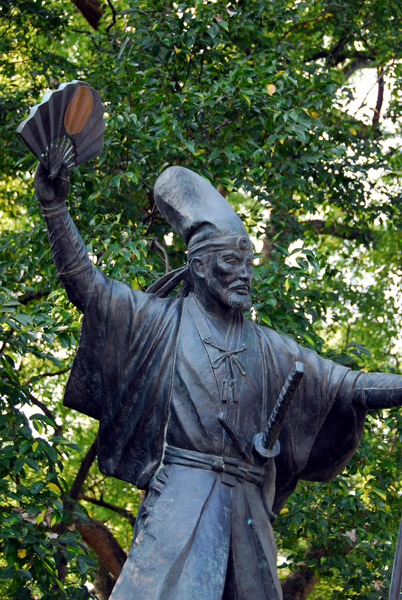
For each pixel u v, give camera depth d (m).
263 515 4.12
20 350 8.00
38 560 7.88
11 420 8.12
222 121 9.16
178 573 3.79
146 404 4.18
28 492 7.87
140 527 4.05
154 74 9.72
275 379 4.30
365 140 11.68
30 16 11.90
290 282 8.18
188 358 4.16
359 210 11.91
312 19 12.84
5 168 12.51
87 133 4.18
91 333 4.24
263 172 8.80
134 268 7.81
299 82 10.97
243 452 4.07
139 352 4.23
